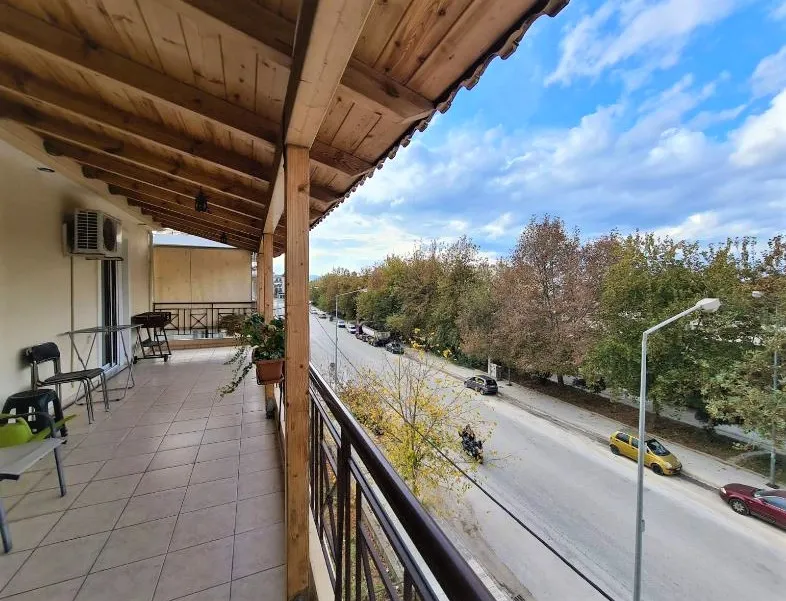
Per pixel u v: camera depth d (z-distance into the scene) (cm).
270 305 338
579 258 1166
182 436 276
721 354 805
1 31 118
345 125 148
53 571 146
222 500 196
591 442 858
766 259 777
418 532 55
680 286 892
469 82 110
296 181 132
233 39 101
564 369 1144
